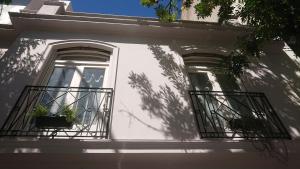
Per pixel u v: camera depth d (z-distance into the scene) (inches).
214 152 136.6
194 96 178.4
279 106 179.9
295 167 144.9
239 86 201.0
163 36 227.9
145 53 204.8
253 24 190.9
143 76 182.4
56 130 137.2
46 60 187.8
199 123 164.1
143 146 134.3
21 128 142.7
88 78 190.7
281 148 146.1
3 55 190.5
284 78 207.6
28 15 207.6
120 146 132.3
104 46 208.2
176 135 145.6
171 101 166.7
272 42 231.8
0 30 211.8
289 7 175.0
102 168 129.5
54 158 126.4
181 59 205.0
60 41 205.2
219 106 181.3
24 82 164.7
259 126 159.0
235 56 198.7
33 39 200.5
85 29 217.3
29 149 123.6
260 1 175.9
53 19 209.3
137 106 159.3
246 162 143.0
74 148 127.3
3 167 124.3
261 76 205.6
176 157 134.9
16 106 148.2
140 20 219.8
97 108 163.9
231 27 232.5
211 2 203.5
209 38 233.6
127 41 216.1
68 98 170.6
